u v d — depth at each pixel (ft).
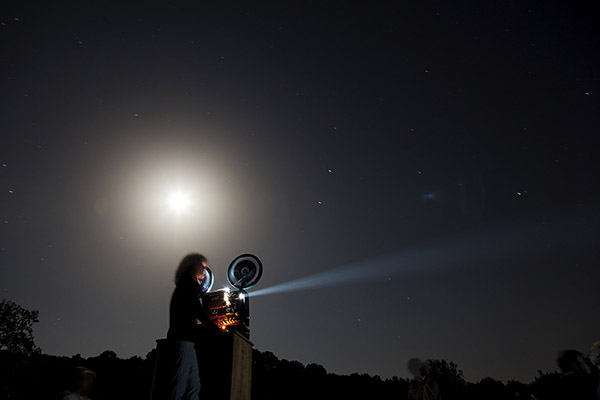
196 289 12.00
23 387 55.52
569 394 14.11
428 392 18.52
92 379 18.07
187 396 10.67
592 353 14.39
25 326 78.23
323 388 80.12
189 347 11.00
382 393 79.36
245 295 16.53
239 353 12.72
